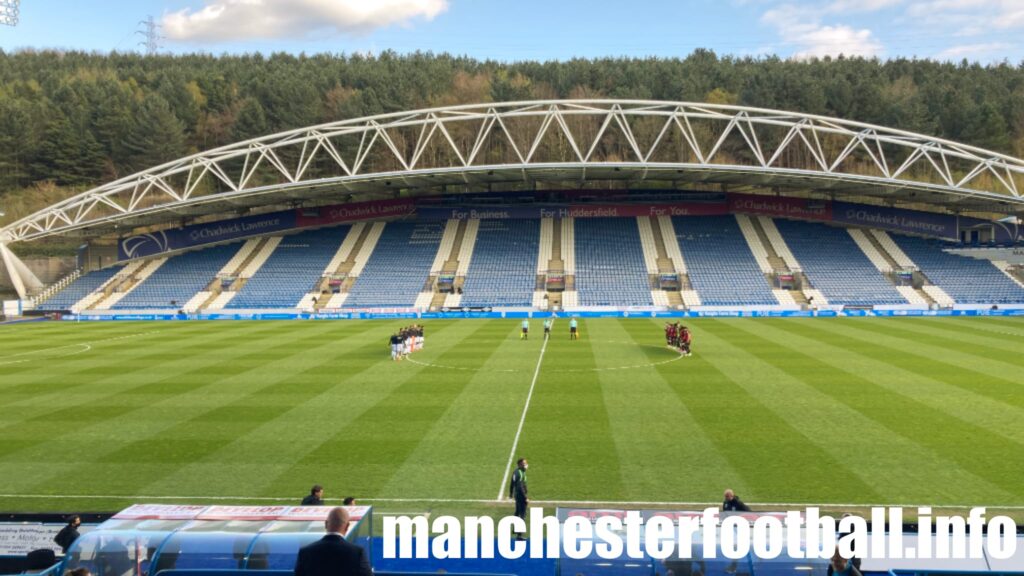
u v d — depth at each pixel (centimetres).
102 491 1916
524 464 1667
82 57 18625
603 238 8519
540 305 7488
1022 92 13775
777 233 8431
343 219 8969
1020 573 1202
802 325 5953
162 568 1107
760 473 1995
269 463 2141
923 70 15275
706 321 6456
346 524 870
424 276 8038
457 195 9006
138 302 7762
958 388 3120
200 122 13388
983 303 7119
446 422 2614
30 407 2928
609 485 1909
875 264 7838
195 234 8725
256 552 1112
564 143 12075
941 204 8531
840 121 6862
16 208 10919
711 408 2791
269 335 5575
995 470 2006
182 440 2402
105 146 12025
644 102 6794
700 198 8775
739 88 13475
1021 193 10812
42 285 8581
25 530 1500
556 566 1208
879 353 4188
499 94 13012
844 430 2439
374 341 5109
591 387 3256
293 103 12125
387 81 13762
